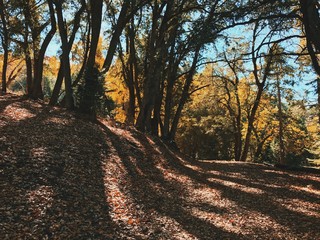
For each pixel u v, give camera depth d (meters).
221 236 7.66
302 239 7.87
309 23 12.70
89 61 17.58
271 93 30.80
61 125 14.21
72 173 9.77
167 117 24.30
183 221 8.37
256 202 10.89
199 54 22.84
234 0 14.68
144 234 7.22
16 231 6.21
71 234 6.55
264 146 42.16
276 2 13.53
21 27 22.06
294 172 18.02
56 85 19.97
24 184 8.12
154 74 21.38
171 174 13.51
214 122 39.88
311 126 28.42
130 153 14.44
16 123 12.79
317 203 11.33
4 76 23.59
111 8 23.08
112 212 8.04
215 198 10.88
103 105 19.86
